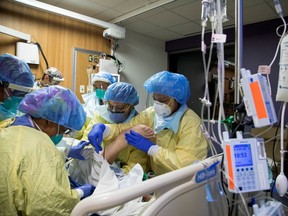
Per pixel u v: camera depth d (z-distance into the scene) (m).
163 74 1.34
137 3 3.44
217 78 0.89
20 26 3.20
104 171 1.04
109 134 1.44
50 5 3.34
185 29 4.50
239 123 0.85
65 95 1.01
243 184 0.76
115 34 4.11
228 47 3.98
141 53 4.86
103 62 4.01
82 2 3.44
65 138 1.17
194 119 1.33
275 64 2.46
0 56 1.49
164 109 1.33
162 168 1.32
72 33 3.77
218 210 0.90
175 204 0.71
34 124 0.99
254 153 0.79
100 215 0.85
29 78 1.55
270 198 0.89
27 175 0.76
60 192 0.77
